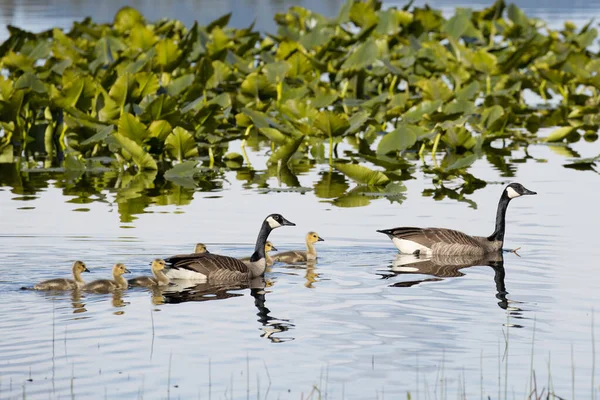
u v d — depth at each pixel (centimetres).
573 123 3931
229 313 1639
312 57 4019
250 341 1482
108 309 1662
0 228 2291
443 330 1538
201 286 1845
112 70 3538
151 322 1580
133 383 1306
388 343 1472
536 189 2791
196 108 3469
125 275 1900
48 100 3381
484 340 1488
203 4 7700
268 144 3759
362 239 2227
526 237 2225
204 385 1301
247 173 3111
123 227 2317
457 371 1356
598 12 7181
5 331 1525
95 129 3231
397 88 4456
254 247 2152
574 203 2586
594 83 4044
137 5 7519
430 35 5066
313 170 3164
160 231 2281
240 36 4672
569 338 1498
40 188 2862
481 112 3934
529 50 4297
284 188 2831
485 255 2077
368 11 4722
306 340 1488
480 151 3469
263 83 3731
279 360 1397
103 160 3338
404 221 2402
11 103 3284
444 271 1941
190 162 3059
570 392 1284
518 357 1413
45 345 1456
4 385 1294
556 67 4144
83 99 3350
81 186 2894
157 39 4178
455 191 2795
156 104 3095
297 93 3466
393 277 1895
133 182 2967
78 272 1805
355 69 3981
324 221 2403
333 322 1584
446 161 3291
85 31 4584
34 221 2375
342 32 4803
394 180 2975
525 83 4225
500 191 2788
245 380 1320
